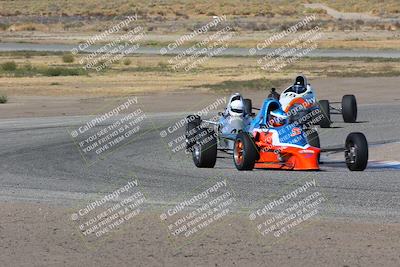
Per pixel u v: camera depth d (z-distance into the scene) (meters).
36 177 37.97
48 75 122.88
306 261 22.00
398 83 102.44
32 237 25.09
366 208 28.75
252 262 22.03
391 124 62.53
